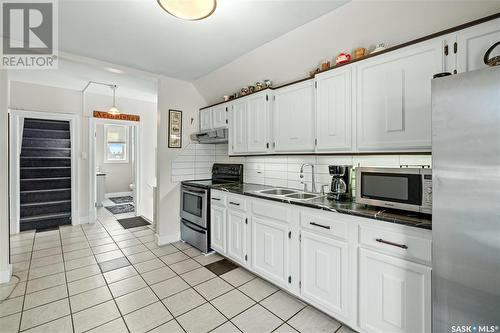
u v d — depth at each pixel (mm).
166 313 1852
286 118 2379
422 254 1288
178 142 3465
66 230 3930
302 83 2229
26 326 1690
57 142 4641
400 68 1568
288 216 2000
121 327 1692
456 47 1353
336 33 1961
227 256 2689
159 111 3279
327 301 1732
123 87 3936
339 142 1916
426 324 1281
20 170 4211
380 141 1675
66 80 3604
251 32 2160
